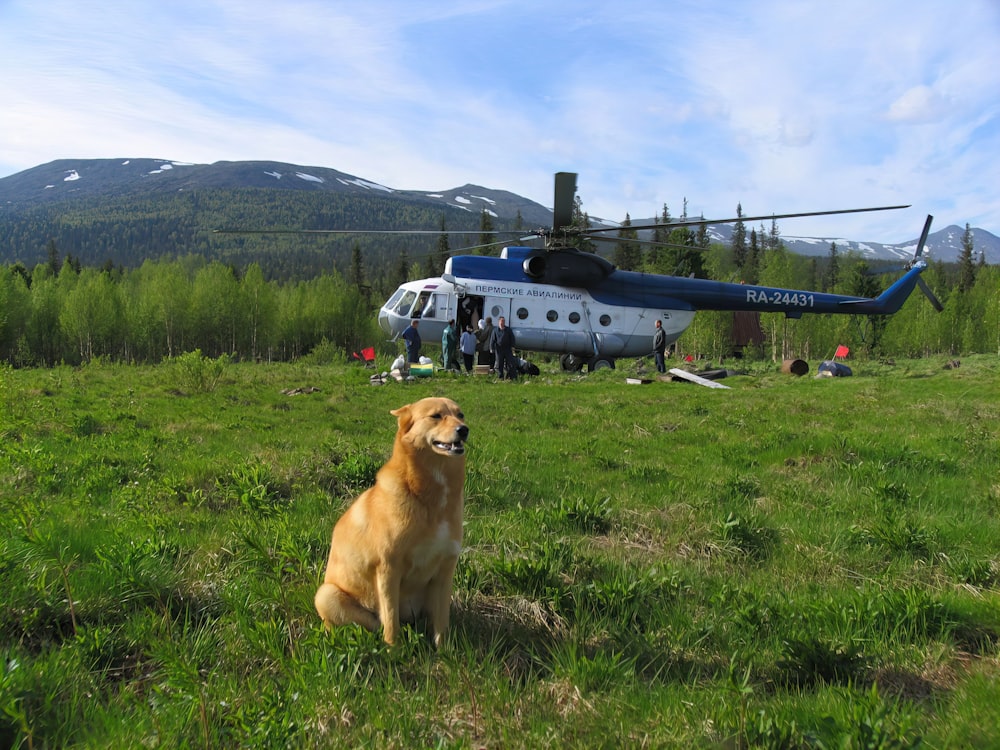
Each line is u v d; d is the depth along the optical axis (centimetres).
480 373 2217
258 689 308
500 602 430
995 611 413
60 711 289
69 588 369
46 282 7225
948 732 284
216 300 7438
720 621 408
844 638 379
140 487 654
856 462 862
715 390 1781
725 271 9394
